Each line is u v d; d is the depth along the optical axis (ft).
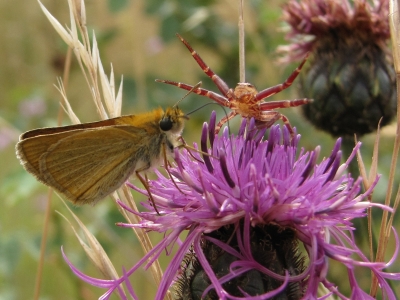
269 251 0.19
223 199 0.19
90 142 0.21
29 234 0.35
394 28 0.21
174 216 0.19
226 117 0.21
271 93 0.20
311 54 0.33
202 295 0.18
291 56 0.35
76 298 0.36
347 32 0.32
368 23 0.31
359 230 0.31
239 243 0.19
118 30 0.42
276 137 0.20
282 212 0.19
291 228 0.19
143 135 0.21
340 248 0.18
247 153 0.19
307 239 0.19
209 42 0.43
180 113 0.21
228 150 0.19
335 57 0.32
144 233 0.22
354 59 0.31
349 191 0.19
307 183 0.19
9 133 0.39
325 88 0.31
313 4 0.33
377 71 0.31
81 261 0.35
